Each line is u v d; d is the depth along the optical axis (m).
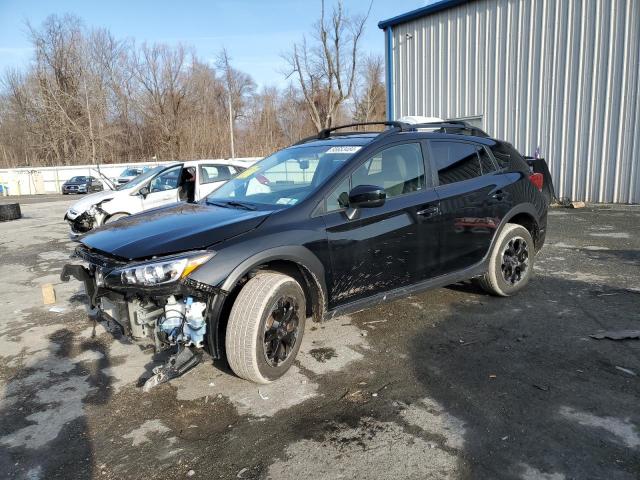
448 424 2.83
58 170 39.00
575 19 11.36
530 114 12.42
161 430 2.90
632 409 2.89
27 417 3.11
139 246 3.23
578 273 5.75
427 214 4.15
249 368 3.20
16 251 9.18
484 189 4.64
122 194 9.13
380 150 4.05
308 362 3.70
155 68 53.62
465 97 13.75
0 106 56.34
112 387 3.46
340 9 43.16
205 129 55.31
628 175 11.03
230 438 2.79
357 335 4.18
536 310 4.58
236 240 3.20
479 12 13.09
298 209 3.54
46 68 52.22
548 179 6.70
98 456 2.68
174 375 3.10
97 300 3.48
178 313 3.09
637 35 10.54
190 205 4.24
